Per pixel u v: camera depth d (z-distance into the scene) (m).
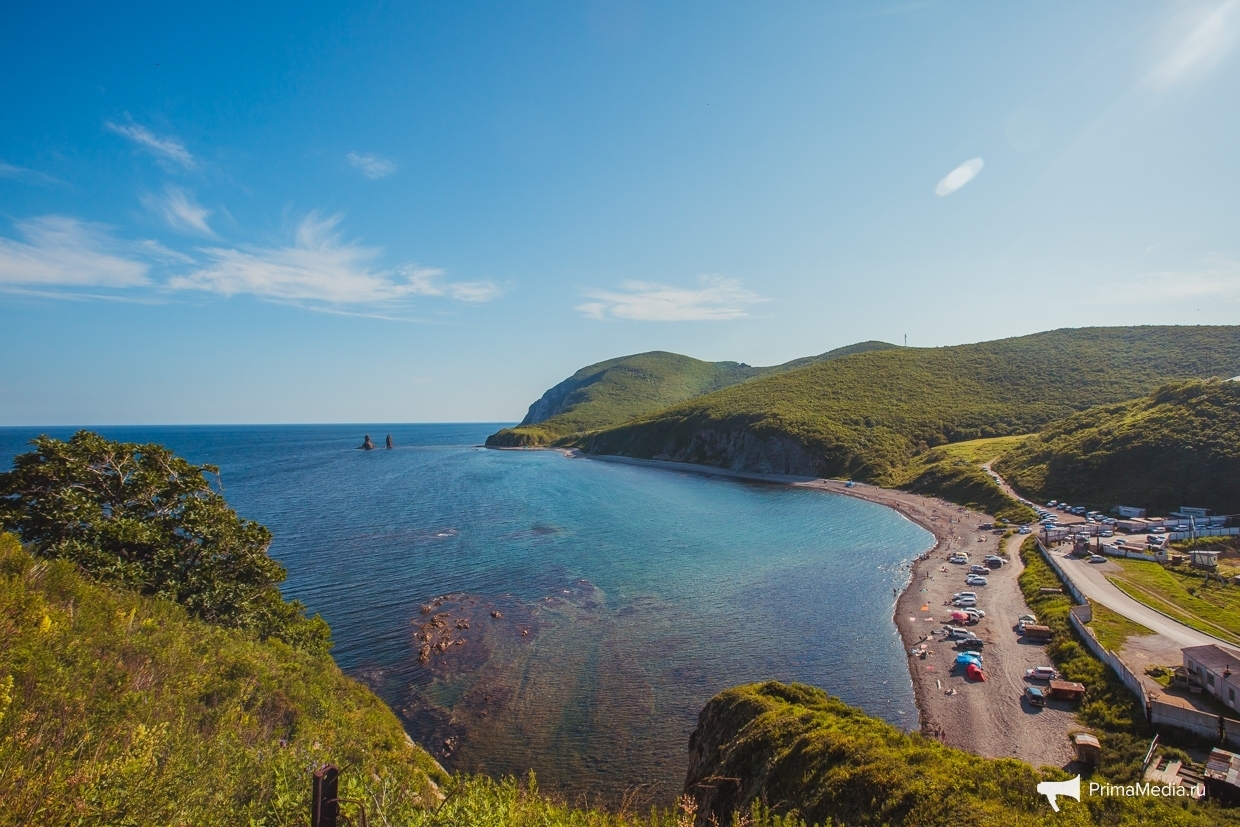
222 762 9.86
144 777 7.91
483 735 29.39
